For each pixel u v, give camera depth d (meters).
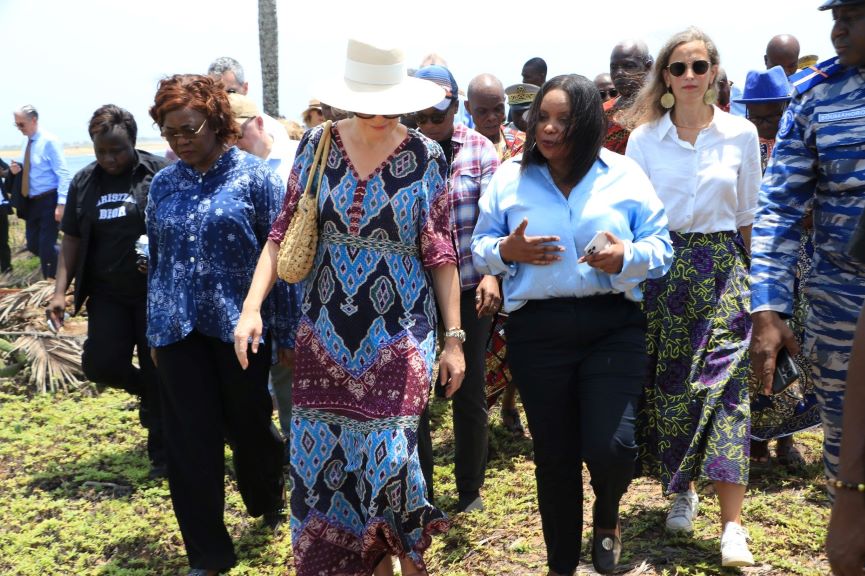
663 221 4.12
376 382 4.02
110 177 6.18
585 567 4.57
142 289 6.17
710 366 4.64
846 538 2.18
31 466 6.79
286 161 6.94
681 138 4.77
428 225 4.09
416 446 4.04
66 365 8.62
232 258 4.82
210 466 4.81
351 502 4.12
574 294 3.98
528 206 4.10
